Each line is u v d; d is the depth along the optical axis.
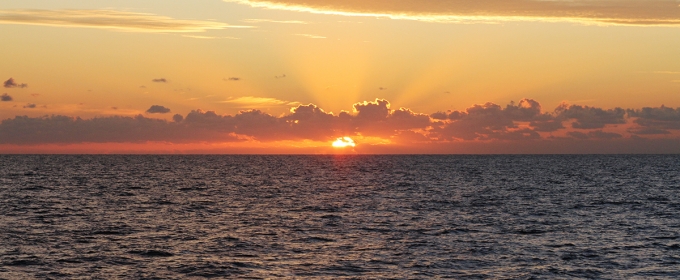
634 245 44.22
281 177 135.50
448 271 36.34
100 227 51.12
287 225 53.34
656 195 85.62
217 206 69.19
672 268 37.31
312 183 113.00
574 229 51.59
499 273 35.91
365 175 145.12
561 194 87.44
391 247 43.16
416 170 176.75
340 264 37.84
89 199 75.94
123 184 105.38
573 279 34.75
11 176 126.81
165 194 85.56
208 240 45.44
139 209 65.38
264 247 42.91
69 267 36.38
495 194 87.25
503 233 49.38
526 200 77.75
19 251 40.25
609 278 35.00
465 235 48.28
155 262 38.00
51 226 51.25
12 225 51.34
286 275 35.16
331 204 71.81
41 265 36.69
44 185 100.44
